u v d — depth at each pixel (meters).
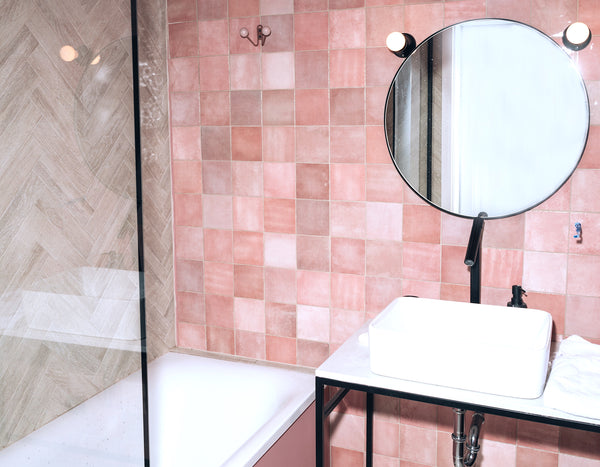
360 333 2.13
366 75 2.26
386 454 2.48
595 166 2.00
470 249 1.89
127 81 1.66
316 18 2.30
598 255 2.04
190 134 2.60
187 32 2.52
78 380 1.72
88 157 1.68
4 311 1.56
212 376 2.47
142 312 1.78
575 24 1.87
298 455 2.23
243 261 2.60
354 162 2.33
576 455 2.18
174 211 2.70
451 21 2.11
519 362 1.59
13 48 1.52
